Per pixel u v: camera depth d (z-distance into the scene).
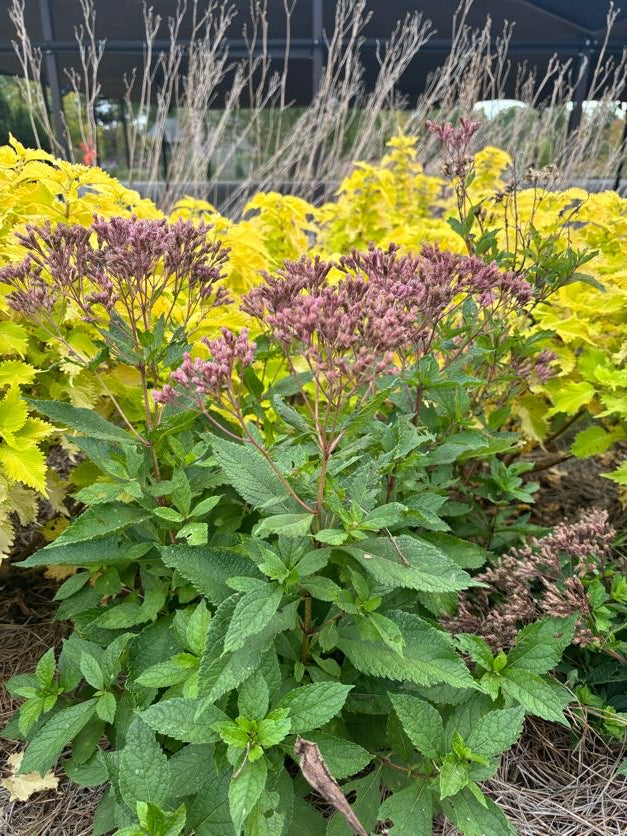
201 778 1.45
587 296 2.89
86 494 1.60
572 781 1.84
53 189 2.29
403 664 1.45
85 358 2.12
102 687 1.58
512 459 3.10
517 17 6.84
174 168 5.93
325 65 6.95
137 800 1.29
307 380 1.91
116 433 1.70
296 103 7.61
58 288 1.82
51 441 2.39
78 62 6.88
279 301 1.67
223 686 1.27
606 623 1.80
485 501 2.97
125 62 6.97
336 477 1.74
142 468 1.78
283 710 1.33
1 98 6.87
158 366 2.02
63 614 1.91
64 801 1.79
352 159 6.28
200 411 1.58
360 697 1.70
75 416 1.68
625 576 2.06
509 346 2.16
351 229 4.41
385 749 1.74
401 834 1.35
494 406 2.87
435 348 1.95
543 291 2.21
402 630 1.51
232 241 2.68
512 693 1.54
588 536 2.13
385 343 1.41
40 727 1.74
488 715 1.43
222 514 1.99
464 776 1.35
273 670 1.47
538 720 2.01
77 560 1.70
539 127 6.15
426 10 6.84
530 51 7.00
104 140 7.42
